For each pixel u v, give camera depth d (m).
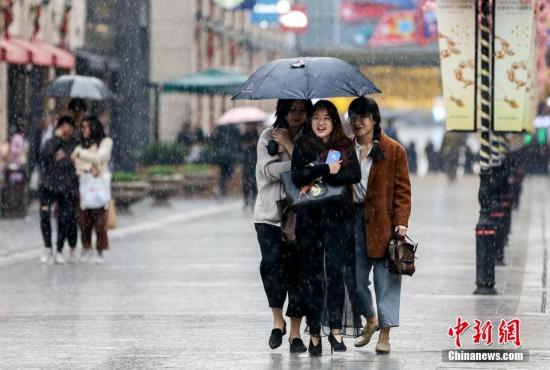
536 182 134.62
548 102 155.00
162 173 78.00
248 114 90.25
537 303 32.31
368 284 25.22
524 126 36.28
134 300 33.50
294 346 25.14
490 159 34.59
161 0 106.06
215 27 117.88
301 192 24.14
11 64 76.44
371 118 24.78
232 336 27.36
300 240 24.41
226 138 91.69
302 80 24.48
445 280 37.75
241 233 57.75
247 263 43.56
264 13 95.81
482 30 34.59
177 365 23.86
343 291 24.50
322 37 141.62
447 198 93.69
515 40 35.44
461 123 35.72
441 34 35.59
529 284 36.56
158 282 37.69
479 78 36.41
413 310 31.16
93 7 92.06
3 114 74.88
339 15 134.88
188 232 58.41
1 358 24.70
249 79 25.17
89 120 42.91
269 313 30.95
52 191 42.94
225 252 47.91
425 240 53.38
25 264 43.03
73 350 25.62
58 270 41.12
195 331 28.05
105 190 42.94
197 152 92.12
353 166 24.17
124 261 44.28
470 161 160.00
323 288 24.56
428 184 125.06
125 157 95.50
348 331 25.39
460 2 35.41
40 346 26.14
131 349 25.72
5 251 47.47
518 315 30.12
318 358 24.55
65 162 42.75
